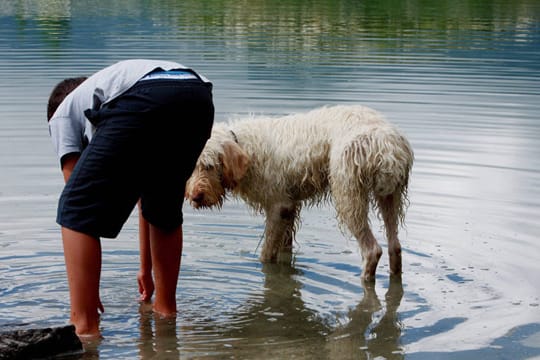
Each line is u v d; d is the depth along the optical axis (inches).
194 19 1045.8
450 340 248.7
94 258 247.3
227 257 333.1
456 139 489.7
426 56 784.3
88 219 242.8
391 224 316.2
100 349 243.4
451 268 313.3
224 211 388.5
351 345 247.8
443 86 643.5
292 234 348.5
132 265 319.9
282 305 284.4
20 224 356.5
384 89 626.8
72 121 248.7
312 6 1187.3
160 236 265.9
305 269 322.3
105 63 721.6
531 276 302.2
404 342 248.8
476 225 354.6
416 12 1113.4
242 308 281.7
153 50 796.6
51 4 1239.5
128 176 241.9
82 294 249.3
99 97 244.4
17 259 319.6
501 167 435.2
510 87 640.4
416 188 402.3
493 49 823.1
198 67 710.5
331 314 275.7
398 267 313.9
